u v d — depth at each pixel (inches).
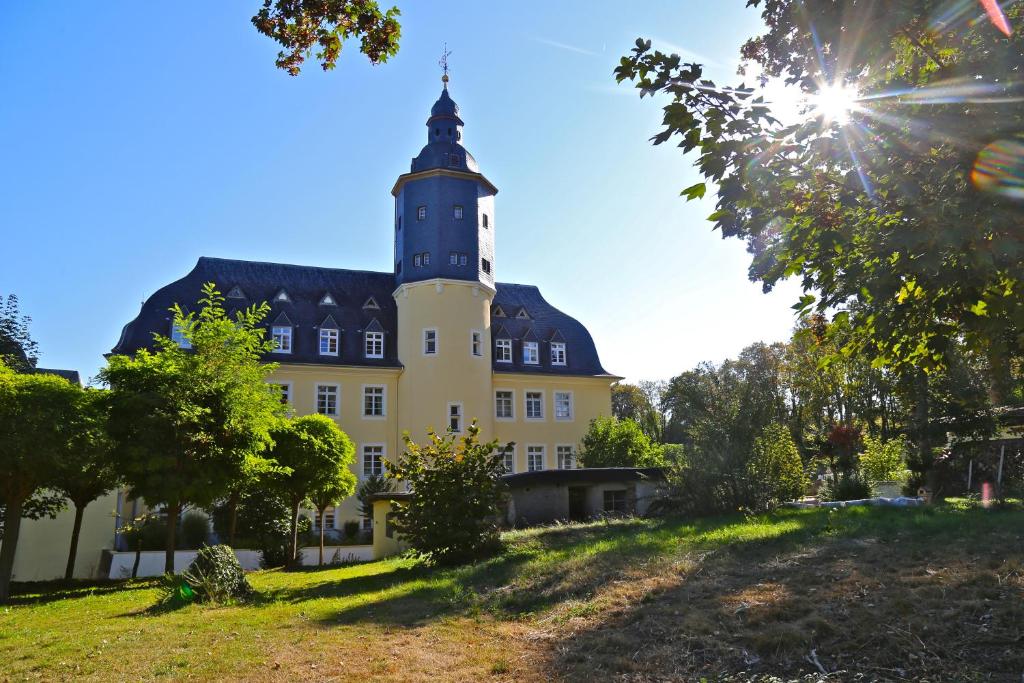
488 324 1683.1
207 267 1632.6
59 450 589.0
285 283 1679.4
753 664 239.5
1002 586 280.4
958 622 248.2
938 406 810.8
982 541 369.7
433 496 585.9
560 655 271.1
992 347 205.5
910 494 886.4
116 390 700.0
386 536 935.7
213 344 748.0
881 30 181.8
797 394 1732.3
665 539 504.1
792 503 696.4
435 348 1593.3
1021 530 392.2
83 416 611.5
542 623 325.4
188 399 702.5
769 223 207.6
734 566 382.6
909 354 249.0
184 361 729.6
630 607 327.3
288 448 952.9
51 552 1192.8
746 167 189.5
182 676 267.0
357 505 1480.1
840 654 237.5
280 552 1073.5
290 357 1565.0
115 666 286.0
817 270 216.7
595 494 904.3
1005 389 245.6
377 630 342.0
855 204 192.4
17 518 617.3
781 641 251.3
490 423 1630.2
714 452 682.2
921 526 437.1
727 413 701.9
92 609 493.4
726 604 308.0
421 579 526.3
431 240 1641.2
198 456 700.7
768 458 675.4
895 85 203.6
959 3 180.4
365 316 1680.6
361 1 253.4
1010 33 176.4
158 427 680.4
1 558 605.9
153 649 316.2
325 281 1726.1
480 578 473.4
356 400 1585.9
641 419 2413.9
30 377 613.9
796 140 190.9
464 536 573.3
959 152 174.1
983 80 175.8
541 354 1806.1
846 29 187.2
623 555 454.3
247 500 1091.9
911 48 212.8
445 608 388.2
